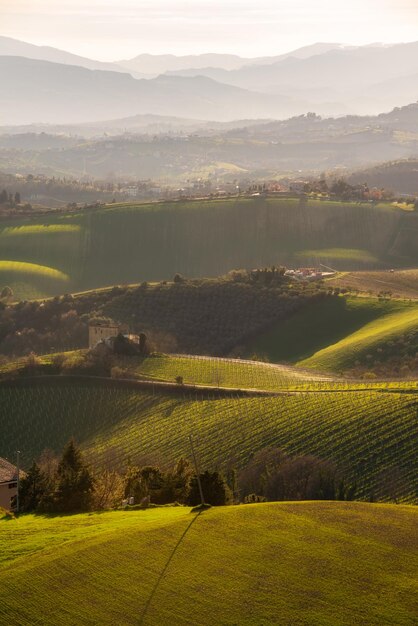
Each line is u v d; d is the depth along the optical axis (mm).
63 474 147000
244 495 179500
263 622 87062
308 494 178500
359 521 111625
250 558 100938
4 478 161500
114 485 152750
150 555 104062
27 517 133375
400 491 184750
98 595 95500
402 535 106000
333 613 87562
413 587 91812
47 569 102625
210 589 94438
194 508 125062
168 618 89562
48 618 91625
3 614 93062
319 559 99375
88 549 107312
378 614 86938
